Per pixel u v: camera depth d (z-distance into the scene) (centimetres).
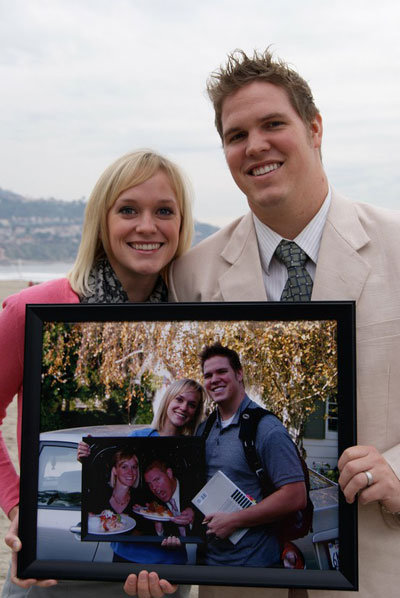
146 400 192
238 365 189
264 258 222
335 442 185
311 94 213
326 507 185
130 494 191
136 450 191
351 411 182
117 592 217
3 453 224
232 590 211
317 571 184
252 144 206
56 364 193
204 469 190
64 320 193
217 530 188
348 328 182
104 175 222
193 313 190
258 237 223
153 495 190
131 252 220
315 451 186
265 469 187
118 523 191
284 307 186
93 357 193
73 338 193
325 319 184
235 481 188
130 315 191
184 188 230
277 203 208
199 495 189
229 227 234
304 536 186
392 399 197
